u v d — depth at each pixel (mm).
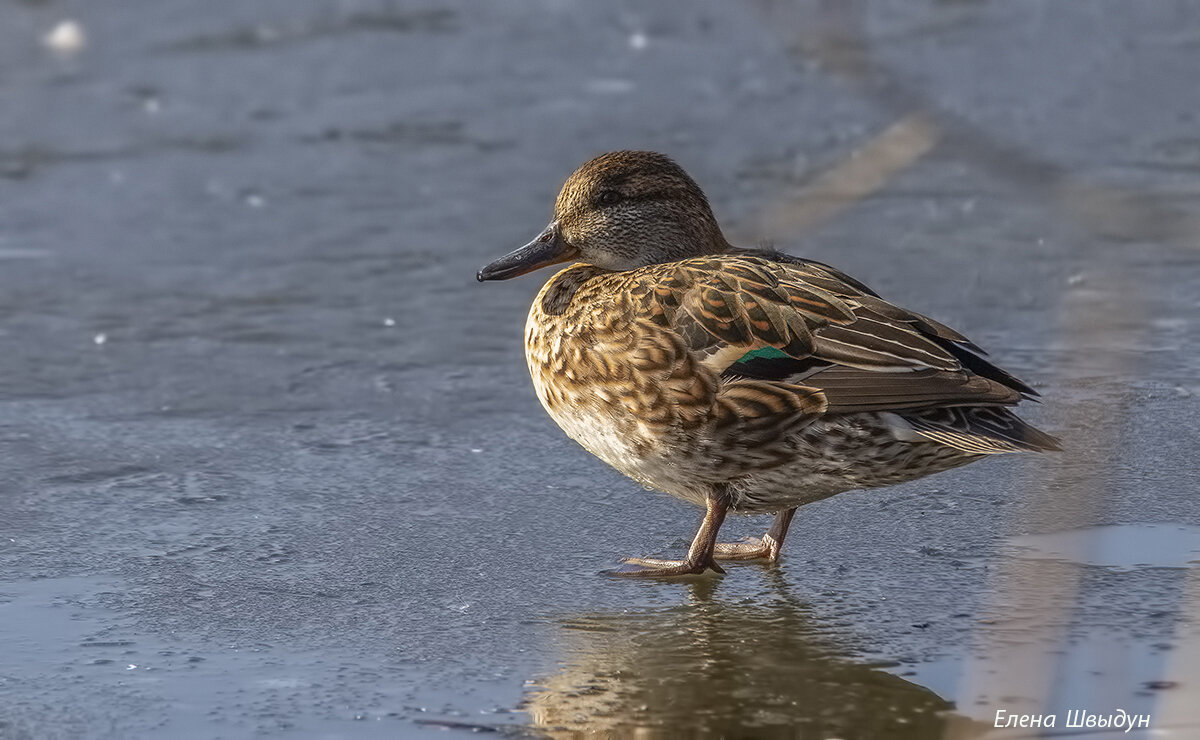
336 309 15250
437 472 11492
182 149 20094
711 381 9531
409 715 7766
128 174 19234
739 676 8156
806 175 17891
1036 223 17000
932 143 5500
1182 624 8500
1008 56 22125
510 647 8586
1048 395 12547
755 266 10055
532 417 12656
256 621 8945
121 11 25625
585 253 11219
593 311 9992
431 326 14844
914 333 9477
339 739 7512
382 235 17234
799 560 9828
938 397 9047
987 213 17422
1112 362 10703
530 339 10531
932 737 7449
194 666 8352
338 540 10203
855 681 8062
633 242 11141
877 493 10875
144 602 9195
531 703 7891
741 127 19969
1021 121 19438
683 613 9039
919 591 9188
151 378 13500
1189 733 7332
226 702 7918
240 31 24734
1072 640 8367
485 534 10344
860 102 20672
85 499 10891
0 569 9672
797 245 16562
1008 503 10539
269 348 14266
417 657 8461
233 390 13234
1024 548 9750
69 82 22609
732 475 9672
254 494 11016
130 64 23281
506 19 25000
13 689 8055
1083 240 16141
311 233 17328
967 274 15617
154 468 11508
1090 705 7641
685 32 24062
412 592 9375
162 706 7879
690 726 7598
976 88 20812
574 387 10117
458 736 7535
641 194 11102
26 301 15406
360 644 8633
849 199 5629
